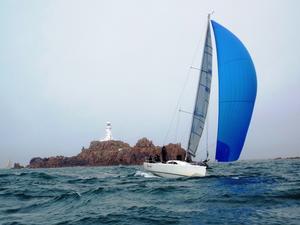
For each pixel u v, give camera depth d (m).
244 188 17.44
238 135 21.89
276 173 30.98
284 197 14.14
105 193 17.36
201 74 24.41
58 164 133.00
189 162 24.39
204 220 10.52
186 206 12.98
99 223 10.62
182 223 10.27
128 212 12.16
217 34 22.62
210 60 24.27
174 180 22.59
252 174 29.08
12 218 11.72
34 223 10.77
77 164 125.62
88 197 16.16
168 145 89.62
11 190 21.02
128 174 36.97
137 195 16.52
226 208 12.28
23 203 15.28
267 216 10.84
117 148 122.94
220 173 31.06
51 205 14.42
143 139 116.38
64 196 16.55
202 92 24.28
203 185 19.19
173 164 23.50
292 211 11.52
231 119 21.89
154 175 26.30
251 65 21.61
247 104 21.70
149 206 13.27
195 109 24.53
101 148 125.00
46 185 24.78
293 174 29.22
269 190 16.23
